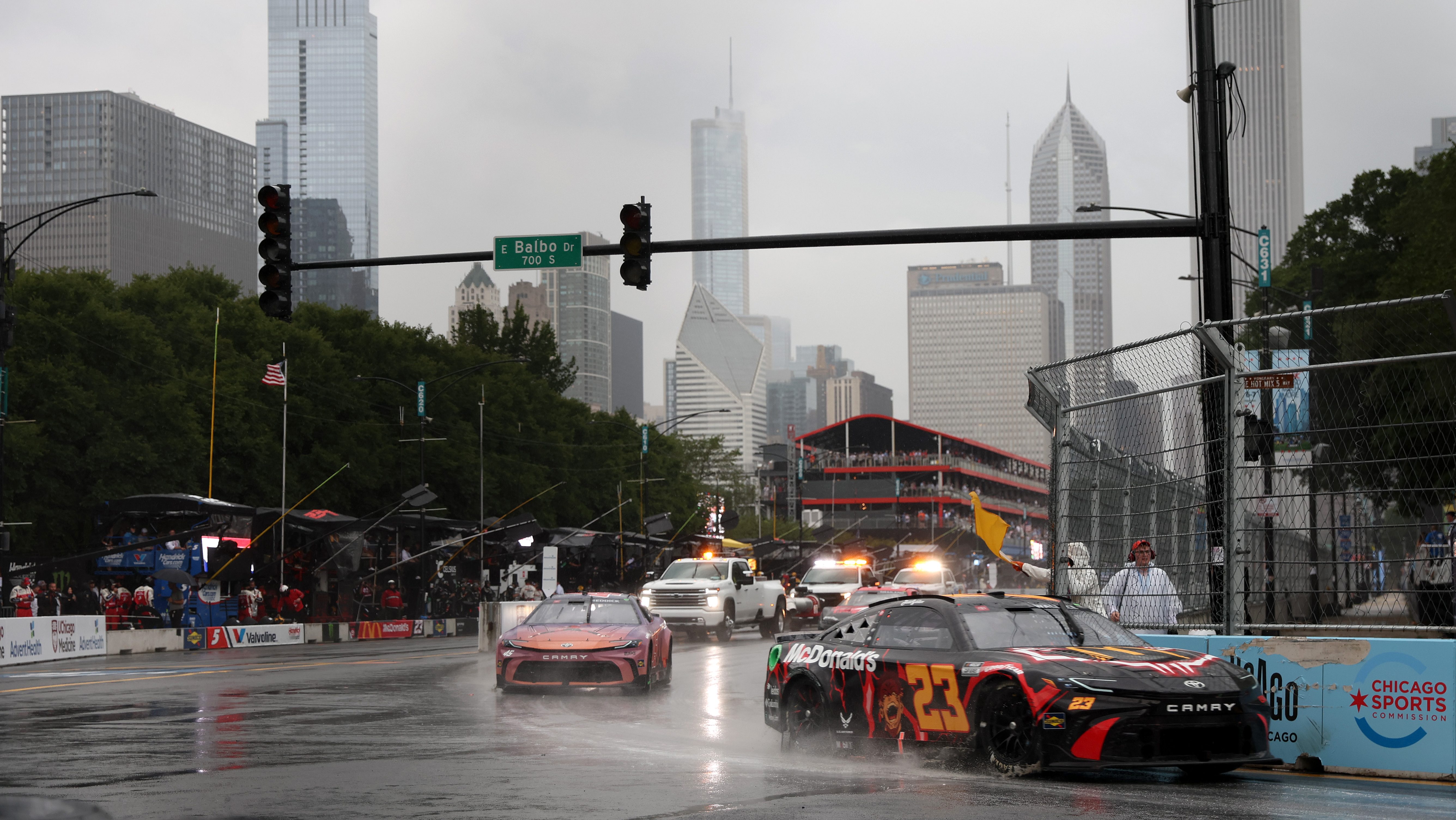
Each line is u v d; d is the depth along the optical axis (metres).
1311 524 10.58
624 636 18.12
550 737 12.95
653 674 18.64
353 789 9.32
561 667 17.80
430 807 8.52
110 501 37.59
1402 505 9.99
